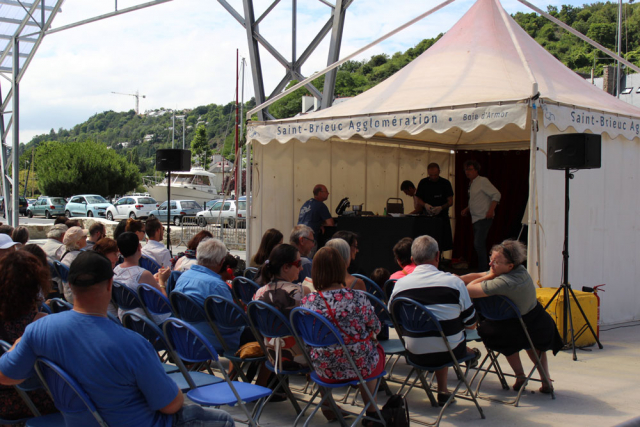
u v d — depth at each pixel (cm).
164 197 3884
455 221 1100
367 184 1000
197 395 274
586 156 496
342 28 1000
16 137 1438
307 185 920
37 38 1373
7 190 1486
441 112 608
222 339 365
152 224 597
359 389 340
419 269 351
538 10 768
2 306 265
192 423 233
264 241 441
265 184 870
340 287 308
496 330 383
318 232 805
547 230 567
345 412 339
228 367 472
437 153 1111
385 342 396
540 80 685
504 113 562
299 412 342
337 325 297
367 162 999
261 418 352
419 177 1089
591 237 626
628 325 641
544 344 382
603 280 644
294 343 333
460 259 1066
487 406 367
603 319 643
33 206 3716
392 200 1043
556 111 562
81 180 4500
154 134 17562
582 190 616
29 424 251
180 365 279
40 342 213
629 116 666
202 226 1878
